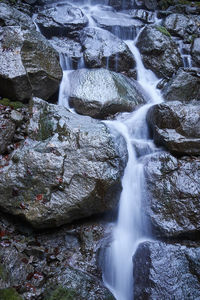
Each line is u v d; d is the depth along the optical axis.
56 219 4.11
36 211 4.04
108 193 4.38
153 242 4.34
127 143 5.44
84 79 6.27
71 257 4.14
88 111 5.87
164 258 4.11
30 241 4.13
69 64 6.89
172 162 5.08
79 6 8.98
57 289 3.67
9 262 3.78
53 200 4.13
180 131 5.31
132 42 8.27
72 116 5.11
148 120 5.88
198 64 8.21
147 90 7.19
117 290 4.30
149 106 6.45
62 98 6.24
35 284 3.72
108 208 4.47
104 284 4.12
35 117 5.08
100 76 6.33
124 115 6.07
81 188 4.23
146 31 7.99
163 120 5.44
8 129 4.77
